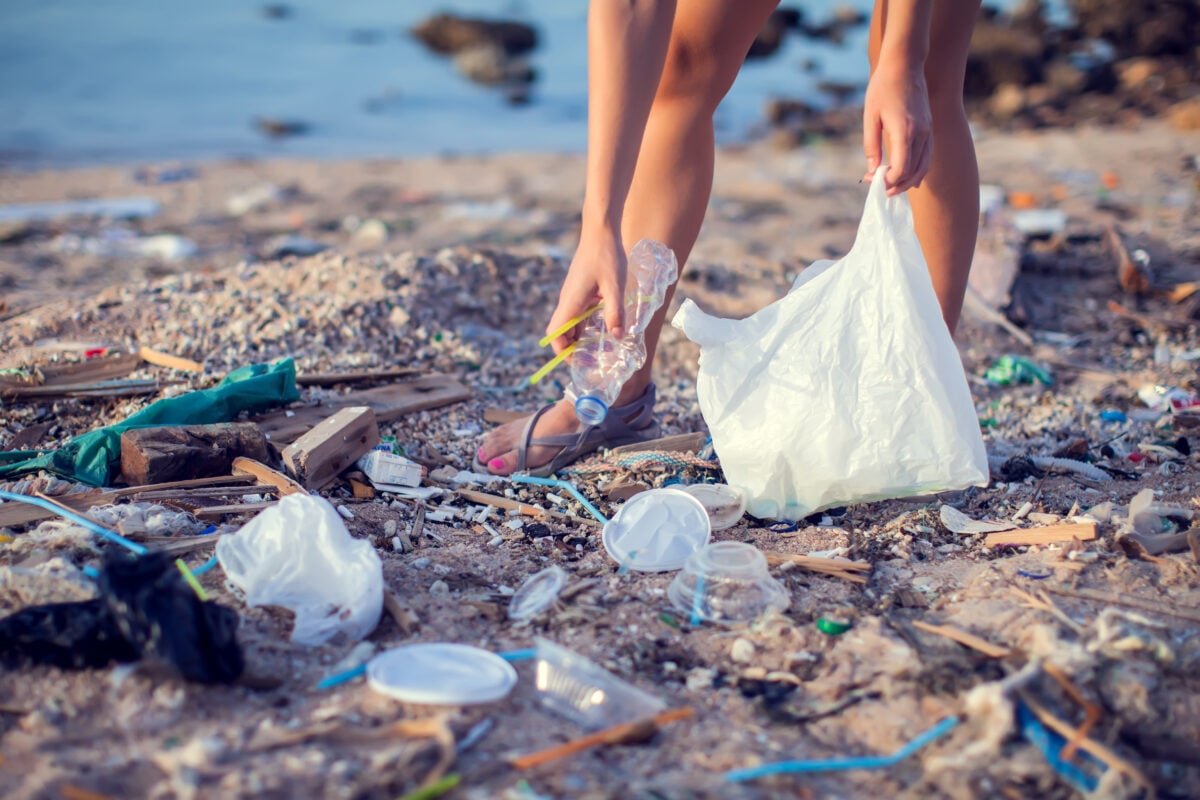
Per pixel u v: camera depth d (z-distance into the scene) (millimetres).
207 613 1750
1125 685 1738
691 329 2477
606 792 1523
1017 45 13055
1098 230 5691
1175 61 13422
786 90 14906
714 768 1616
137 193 8195
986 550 2365
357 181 8844
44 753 1561
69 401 3082
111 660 1767
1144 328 4305
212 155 10336
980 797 1546
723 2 2420
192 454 2553
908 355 2348
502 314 4137
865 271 2381
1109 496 2652
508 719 1708
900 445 2359
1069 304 4605
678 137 2586
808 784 1582
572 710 1738
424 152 11016
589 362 2523
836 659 1915
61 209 7484
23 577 1942
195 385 3201
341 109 12953
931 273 2719
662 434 3129
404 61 15859
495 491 2746
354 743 1605
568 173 9383
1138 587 2102
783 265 4914
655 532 2344
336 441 2668
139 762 1557
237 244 6582
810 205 7699
